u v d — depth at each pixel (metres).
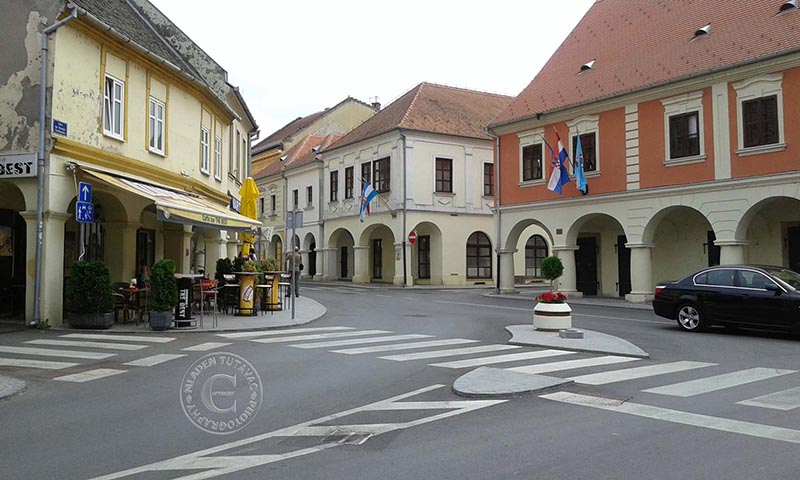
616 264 27.73
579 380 8.93
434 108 39.84
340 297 27.84
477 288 36.59
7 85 14.45
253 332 14.73
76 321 14.41
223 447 5.79
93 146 15.74
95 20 15.23
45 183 14.27
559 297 14.73
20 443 5.93
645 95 23.70
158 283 14.52
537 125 28.36
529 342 12.68
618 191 24.80
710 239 24.09
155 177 18.66
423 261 40.03
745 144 20.80
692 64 22.64
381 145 39.16
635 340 13.69
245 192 23.52
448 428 6.41
